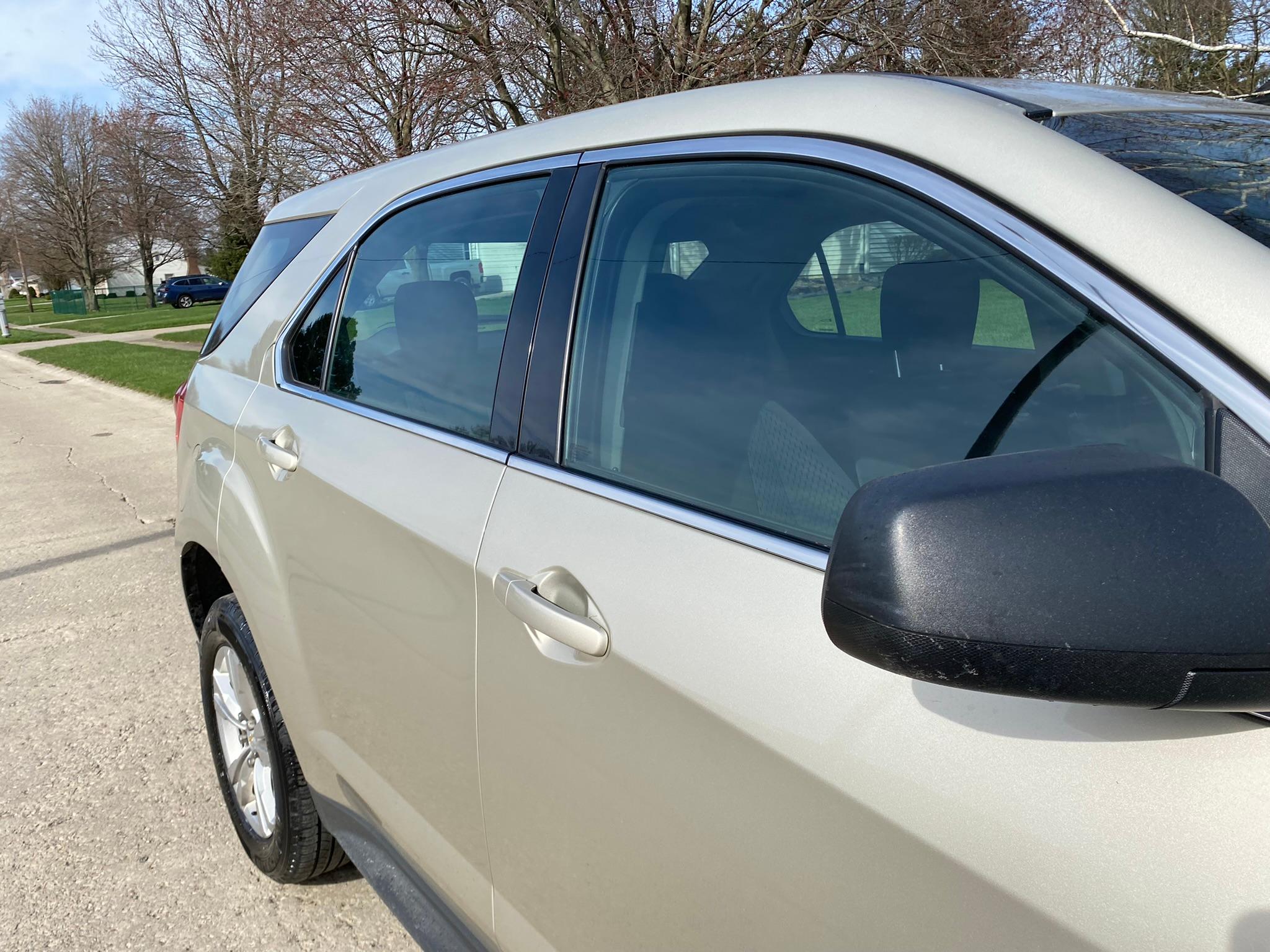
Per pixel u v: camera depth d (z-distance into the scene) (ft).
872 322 4.17
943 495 2.68
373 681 6.32
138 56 82.64
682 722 4.00
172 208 103.45
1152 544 2.49
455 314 6.31
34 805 10.50
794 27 28.76
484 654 5.15
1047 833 2.95
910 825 3.23
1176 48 24.02
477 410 5.82
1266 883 2.59
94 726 12.27
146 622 15.97
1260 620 2.45
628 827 4.32
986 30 27.86
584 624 4.44
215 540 8.38
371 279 7.42
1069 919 2.85
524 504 5.14
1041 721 3.09
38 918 8.69
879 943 3.31
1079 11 25.94
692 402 4.75
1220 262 3.18
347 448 6.75
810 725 3.57
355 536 6.33
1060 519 2.56
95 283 204.13
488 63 33.06
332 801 7.45
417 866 6.39
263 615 7.61
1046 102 4.34
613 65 31.24
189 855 9.59
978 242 3.74
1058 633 2.47
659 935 4.24
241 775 9.12
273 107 40.91
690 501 4.51
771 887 3.67
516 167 6.18
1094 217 3.47
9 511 24.31
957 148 3.92
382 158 36.68
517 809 5.10
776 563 3.99
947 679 2.60
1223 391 3.00
